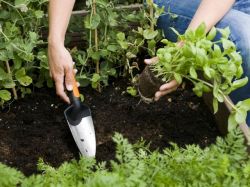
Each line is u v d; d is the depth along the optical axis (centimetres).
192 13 198
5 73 189
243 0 198
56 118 198
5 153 182
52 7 170
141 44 205
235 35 178
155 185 105
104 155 179
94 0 187
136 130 192
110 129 192
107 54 202
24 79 194
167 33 213
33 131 191
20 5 180
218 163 106
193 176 107
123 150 112
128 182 98
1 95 191
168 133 190
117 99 207
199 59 149
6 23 185
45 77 207
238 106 157
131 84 214
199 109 201
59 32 168
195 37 155
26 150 183
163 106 203
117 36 197
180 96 207
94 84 207
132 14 207
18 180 103
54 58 168
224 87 158
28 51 181
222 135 188
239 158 113
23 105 204
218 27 183
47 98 208
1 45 180
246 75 182
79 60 198
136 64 209
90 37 195
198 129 192
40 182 106
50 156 180
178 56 156
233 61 154
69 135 189
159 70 163
